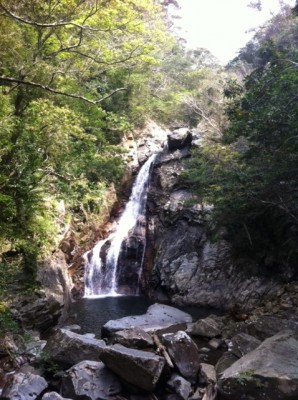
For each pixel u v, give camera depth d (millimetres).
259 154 11453
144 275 17750
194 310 14125
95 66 14344
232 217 13359
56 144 9945
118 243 18172
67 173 11211
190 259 16156
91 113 13438
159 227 18750
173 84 31891
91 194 16469
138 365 6414
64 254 15227
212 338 9055
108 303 15117
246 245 14109
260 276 13539
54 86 10758
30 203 9727
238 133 11359
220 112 22797
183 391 6426
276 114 9445
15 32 8578
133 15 11984
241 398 5578
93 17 10609
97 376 6773
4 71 10039
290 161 10367
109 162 14000
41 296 10641
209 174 15547
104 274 17188
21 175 9125
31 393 6641
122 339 7805
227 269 14781
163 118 28375
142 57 13430
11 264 9820
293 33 22391
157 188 20422
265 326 8516
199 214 17141
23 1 8266
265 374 5586
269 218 13125
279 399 5383
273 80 9984
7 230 9492
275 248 13289
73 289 15430
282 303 10375
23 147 9047
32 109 9375
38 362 7777
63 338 8016
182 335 7402
